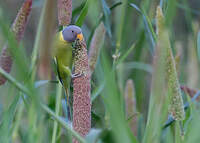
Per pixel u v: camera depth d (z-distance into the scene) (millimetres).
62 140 5996
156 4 5992
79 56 4352
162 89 2891
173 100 3934
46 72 2764
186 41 13703
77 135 3309
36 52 4836
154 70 2793
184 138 4121
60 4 5242
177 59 5926
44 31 2721
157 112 3072
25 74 2297
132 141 2740
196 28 6445
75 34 5285
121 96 6539
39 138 3779
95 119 5762
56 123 4801
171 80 3803
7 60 4387
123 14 6383
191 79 7539
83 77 4355
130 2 6465
